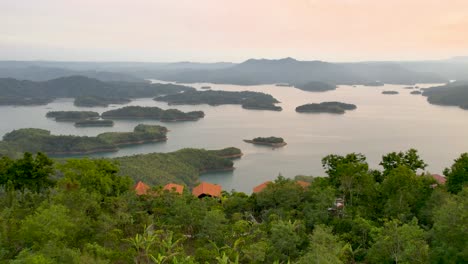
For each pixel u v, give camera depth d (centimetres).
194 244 5684
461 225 3450
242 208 7362
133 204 6588
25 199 6875
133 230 5819
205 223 5531
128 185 8019
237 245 5188
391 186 6144
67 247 4003
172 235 5372
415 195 6134
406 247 3897
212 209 6381
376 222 5684
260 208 7338
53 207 4194
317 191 6825
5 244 3903
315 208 6362
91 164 7512
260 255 4562
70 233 4262
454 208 3616
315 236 4406
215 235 5466
